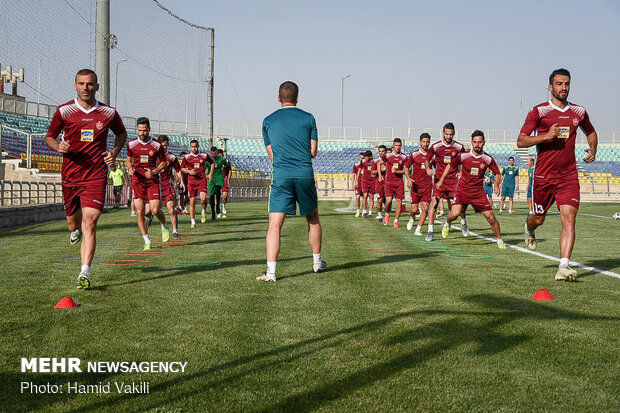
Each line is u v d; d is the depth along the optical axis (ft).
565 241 19.74
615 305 15.23
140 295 16.44
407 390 9.11
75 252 27.04
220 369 10.09
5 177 65.87
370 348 11.27
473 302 15.56
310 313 14.23
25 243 31.32
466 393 8.98
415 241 33.88
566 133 20.16
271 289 17.49
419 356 10.76
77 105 18.28
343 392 9.04
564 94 20.11
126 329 12.66
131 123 118.42
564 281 19.26
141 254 26.32
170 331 12.50
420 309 14.67
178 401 8.72
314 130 20.11
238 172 126.93
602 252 28.78
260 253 26.73
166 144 34.47
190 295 16.48
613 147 166.81
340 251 28.07
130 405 8.59
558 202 20.20
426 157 34.65
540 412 8.29
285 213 19.58
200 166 47.19
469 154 30.48
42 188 64.08
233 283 18.52
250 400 8.75
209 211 69.82
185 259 24.54
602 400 8.71
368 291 17.19
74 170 18.16
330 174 143.54
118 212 62.75
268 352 11.02
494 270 21.77
